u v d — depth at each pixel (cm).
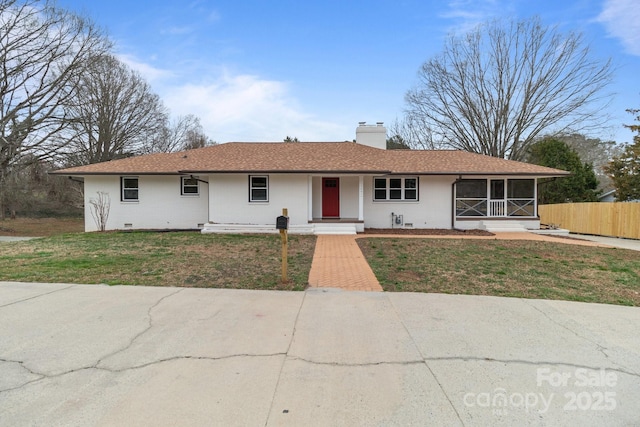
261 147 1816
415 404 275
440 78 3153
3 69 2311
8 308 490
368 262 876
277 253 977
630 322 476
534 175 1603
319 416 257
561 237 1522
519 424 253
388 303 543
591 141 2981
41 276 679
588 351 380
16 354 352
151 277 682
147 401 274
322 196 1672
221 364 336
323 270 780
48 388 291
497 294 610
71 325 431
